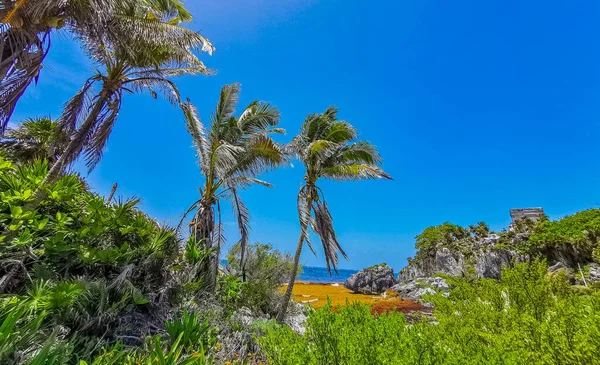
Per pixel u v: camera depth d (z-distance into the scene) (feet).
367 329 9.86
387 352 8.97
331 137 47.29
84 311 12.80
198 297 24.52
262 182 38.65
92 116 26.63
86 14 21.01
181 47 27.76
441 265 96.94
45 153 34.94
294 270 39.55
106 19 22.09
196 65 33.12
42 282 12.30
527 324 10.66
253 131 41.19
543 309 12.78
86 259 15.19
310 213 43.14
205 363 12.94
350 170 43.21
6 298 10.55
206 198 35.29
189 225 34.42
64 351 9.44
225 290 31.86
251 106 42.55
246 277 39.75
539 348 9.63
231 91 39.81
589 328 8.79
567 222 73.15
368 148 45.85
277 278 43.73
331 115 50.06
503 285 14.75
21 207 14.98
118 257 16.51
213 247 30.48
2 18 17.95
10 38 18.99
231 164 33.60
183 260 24.56
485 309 14.05
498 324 12.89
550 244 69.00
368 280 108.06
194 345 15.19
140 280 18.06
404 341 9.24
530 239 75.20
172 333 15.03
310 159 44.83
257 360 17.67
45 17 19.93
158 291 18.43
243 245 36.68
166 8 33.24
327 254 44.78
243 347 18.20
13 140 35.40
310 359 9.46
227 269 40.93
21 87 20.40
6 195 15.37
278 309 40.22
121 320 14.60
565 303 11.27
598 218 65.10
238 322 22.52
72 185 19.56
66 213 17.71
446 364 8.53
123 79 28.94
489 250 81.35
